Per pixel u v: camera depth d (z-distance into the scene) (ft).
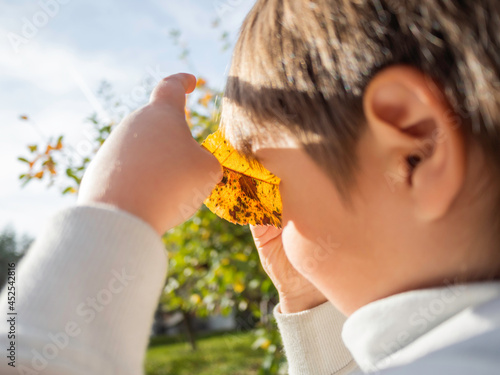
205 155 1.24
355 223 1.09
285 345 1.58
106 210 1.12
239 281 5.62
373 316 1.07
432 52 1.03
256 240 1.62
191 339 17.04
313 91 1.11
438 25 1.03
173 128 1.23
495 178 1.01
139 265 1.11
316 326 1.55
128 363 1.08
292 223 1.16
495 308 0.97
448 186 1.00
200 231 5.82
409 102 1.02
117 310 1.09
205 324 22.53
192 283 6.82
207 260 5.97
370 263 1.08
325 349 1.54
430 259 1.05
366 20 1.07
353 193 1.08
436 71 1.02
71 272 1.09
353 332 1.10
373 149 1.06
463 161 1.00
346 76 1.07
